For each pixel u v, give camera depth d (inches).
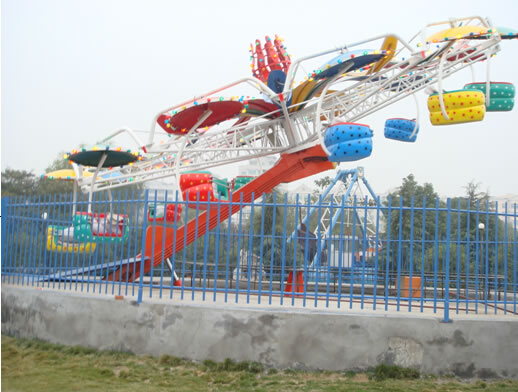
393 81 581.0
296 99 575.8
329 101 591.2
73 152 536.7
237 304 340.5
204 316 327.6
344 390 280.1
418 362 310.3
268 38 614.2
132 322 344.5
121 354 340.2
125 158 560.7
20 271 465.7
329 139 487.5
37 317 390.9
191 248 726.5
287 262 684.1
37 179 1779.0
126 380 297.1
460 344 313.1
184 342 328.8
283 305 351.3
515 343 318.0
